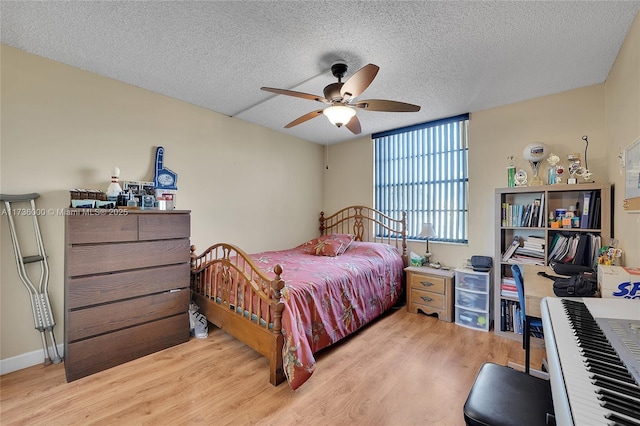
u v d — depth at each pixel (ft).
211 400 5.91
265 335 6.66
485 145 10.56
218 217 11.25
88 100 8.15
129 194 8.14
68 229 6.57
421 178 12.43
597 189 7.72
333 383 6.51
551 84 8.55
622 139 6.66
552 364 2.63
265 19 5.86
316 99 6.96
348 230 14.90
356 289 9.07
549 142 9.27
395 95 9.34
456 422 5.34
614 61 7.19
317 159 15.67
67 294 6.57
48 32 6.40
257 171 12.67
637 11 5.42
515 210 9.11
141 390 6.22
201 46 6.88
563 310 3.95
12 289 7.04
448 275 10.17
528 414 3.31
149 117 9.36
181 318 8.40
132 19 5.95
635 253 5.85
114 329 7.18
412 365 7.27
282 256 11.38
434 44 6.58
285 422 5.32
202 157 10.75
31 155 7.28
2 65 6.88
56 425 5.20
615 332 3.18
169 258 8.16
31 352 7.24
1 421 5.30
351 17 5.74
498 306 9.07
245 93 9.50
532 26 5.91
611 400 1.98
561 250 8.27
